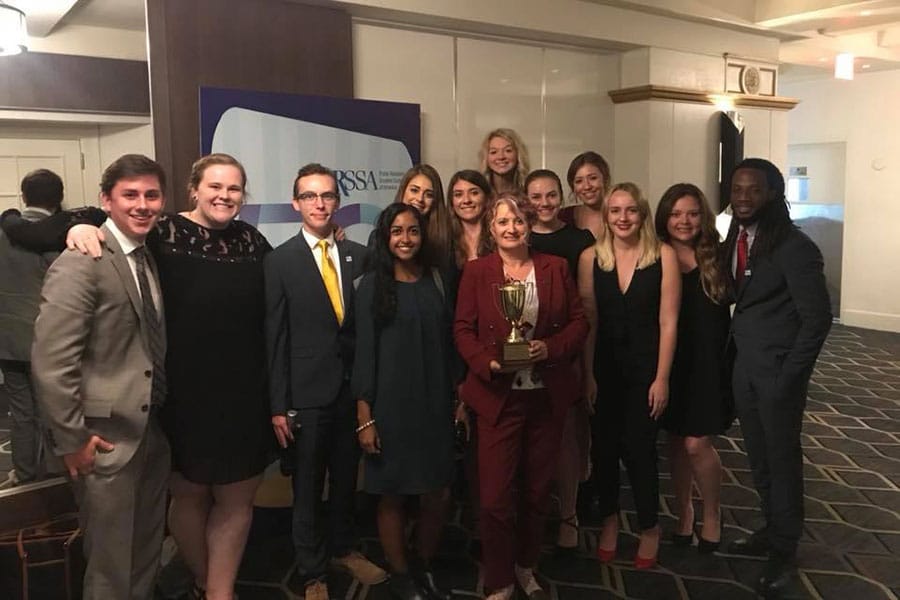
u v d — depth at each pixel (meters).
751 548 3.16
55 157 5.51
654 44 5.65
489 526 2.62
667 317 2.84
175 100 3.54
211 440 2.36
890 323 8.45
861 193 8.59
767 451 2.81
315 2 3.98
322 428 2.70
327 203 2.66
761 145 6.65
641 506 2.98
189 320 2.31
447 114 4.78
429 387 2.64
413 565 2.85
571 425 3.04
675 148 5.92
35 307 3.29
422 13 4.30
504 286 2.52
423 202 2.85
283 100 3.73
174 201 3.56
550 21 4.96
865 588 2.88
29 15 4.49
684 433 3.01
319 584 2.79
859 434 4.81
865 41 6.98
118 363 2.14
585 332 2.66
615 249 2.90
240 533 2.54
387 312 2.57
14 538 2.56
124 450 2.14
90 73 5.27
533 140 5.33
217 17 3.64
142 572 2.28
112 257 2.11
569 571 3.02
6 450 4.31
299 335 2.66
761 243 2.73
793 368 2.66
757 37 6.45
